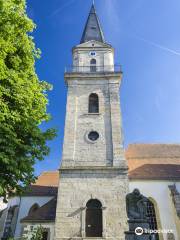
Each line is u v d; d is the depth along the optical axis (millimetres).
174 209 22609
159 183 24562
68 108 26562
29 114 14422
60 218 20438
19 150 13273
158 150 30562
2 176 12531
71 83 28297
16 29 13750
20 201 28969
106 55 31078
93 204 21391
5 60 13984
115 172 22406
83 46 31688
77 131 25094
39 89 15484
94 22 36562
